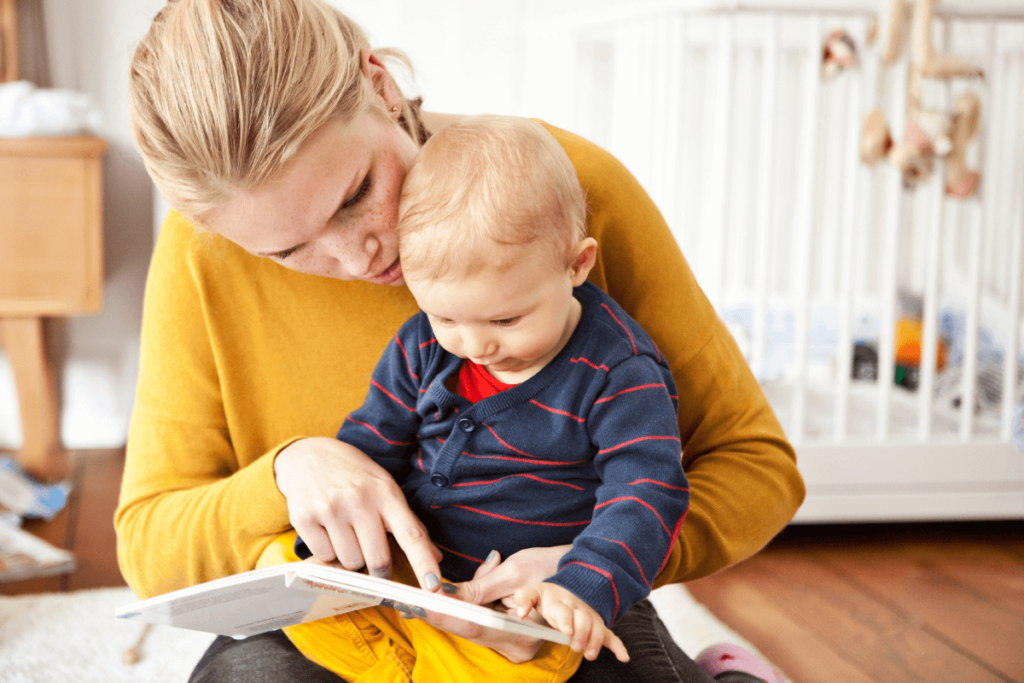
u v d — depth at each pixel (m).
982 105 2.09
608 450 0.73
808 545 2.22
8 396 2.83
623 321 0.79
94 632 1.65
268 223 0.67
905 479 2.20
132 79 0.67
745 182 2.89
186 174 0.65
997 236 2.85
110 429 2.92
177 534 0.81
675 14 2.05
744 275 3.05
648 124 2.15
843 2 2.02
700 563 0.82
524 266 0.71
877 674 1.57
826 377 2.53
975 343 2.18
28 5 2.69
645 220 0.90
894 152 2.07
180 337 0.89
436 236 0.71
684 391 0.89
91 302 2.55
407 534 0.72
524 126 0.75
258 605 0.69
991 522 2.42
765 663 1.07
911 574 2.04
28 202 2.46
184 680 1.50
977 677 1.57
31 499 2.28
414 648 0.78
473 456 0.78
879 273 3.07
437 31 2.83
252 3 0.65
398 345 0.83
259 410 0.91
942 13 2.05
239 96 0.62
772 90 2.05
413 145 0.79
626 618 0.87
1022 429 2.18
